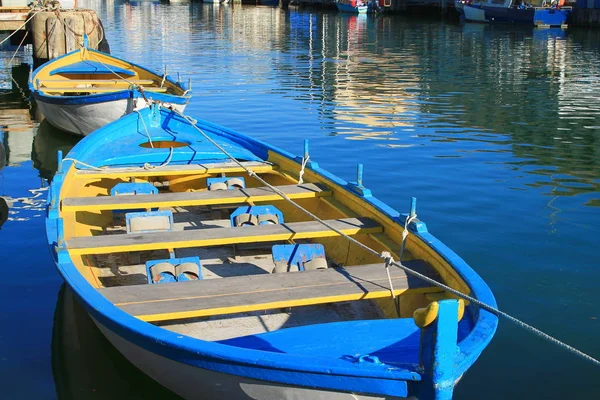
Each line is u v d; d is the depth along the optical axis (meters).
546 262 8.62
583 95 22.39
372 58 32.59
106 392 5.82
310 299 5.49
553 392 5.91
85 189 8.93
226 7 77.12
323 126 16.92
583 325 7.06
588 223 10.01
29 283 7.86
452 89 23.39
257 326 6.36
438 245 6.13
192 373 4.74
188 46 36.91
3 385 5.90
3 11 28.66
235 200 7.94
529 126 17.31
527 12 51.50
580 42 40.91
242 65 29.23
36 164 13.16
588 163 13.62
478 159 13.78
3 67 27.16
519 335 6.86
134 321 4.85
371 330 4.84
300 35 44.66
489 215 10.34
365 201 7.46
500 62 31.31
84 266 6.70
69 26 24.78
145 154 9.80
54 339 6.64
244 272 7.57
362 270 6.04
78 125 14.55
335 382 4.12
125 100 13.16
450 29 49.91
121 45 36.91
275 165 9.61
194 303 5.36
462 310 4.66
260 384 4.41
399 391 4.04
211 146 10.38
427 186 11.83
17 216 10.11
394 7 65.50
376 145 14.93
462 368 4.11
